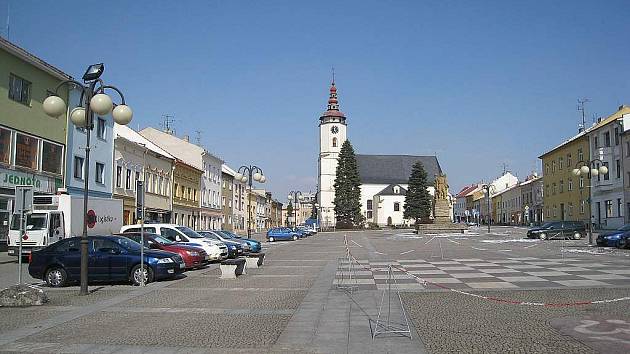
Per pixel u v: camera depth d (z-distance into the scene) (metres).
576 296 12.93
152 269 16.89
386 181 127.94
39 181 31.55
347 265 22.62
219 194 74.00
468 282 16.03
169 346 8.34
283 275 19.27
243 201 90.38
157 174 49.88
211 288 15.66
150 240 22.25
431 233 61.31
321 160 122.31
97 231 28.11
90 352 8.00
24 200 14.76
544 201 79.25
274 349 8.12
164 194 51.72
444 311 11.14
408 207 104.88
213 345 8.40
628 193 53.06
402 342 8.43
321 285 15.91
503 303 12.06
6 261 25.42
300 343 8.50
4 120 28.69
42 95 32.22
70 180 34.81
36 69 31.50
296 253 33.06
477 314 10.73
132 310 11.79
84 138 36.56
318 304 12.34
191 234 27.09
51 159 32.84
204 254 22.58
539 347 7.96
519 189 106.38
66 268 16.38
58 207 25.53
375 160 131.75
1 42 27.75
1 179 28.36
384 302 12.48
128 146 43.19
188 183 59.50
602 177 58.09
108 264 16.50
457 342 8.36
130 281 17.02
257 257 22.62
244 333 9.27
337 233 80.88
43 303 12.70
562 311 10.93
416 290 14.43
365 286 15.48
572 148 68.19
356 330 9.44
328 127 122.38
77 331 9.52
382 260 25.23
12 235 25.08
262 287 15.80
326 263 24.52
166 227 26.09
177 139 63.75
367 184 126.81
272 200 138.25
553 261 23.05
